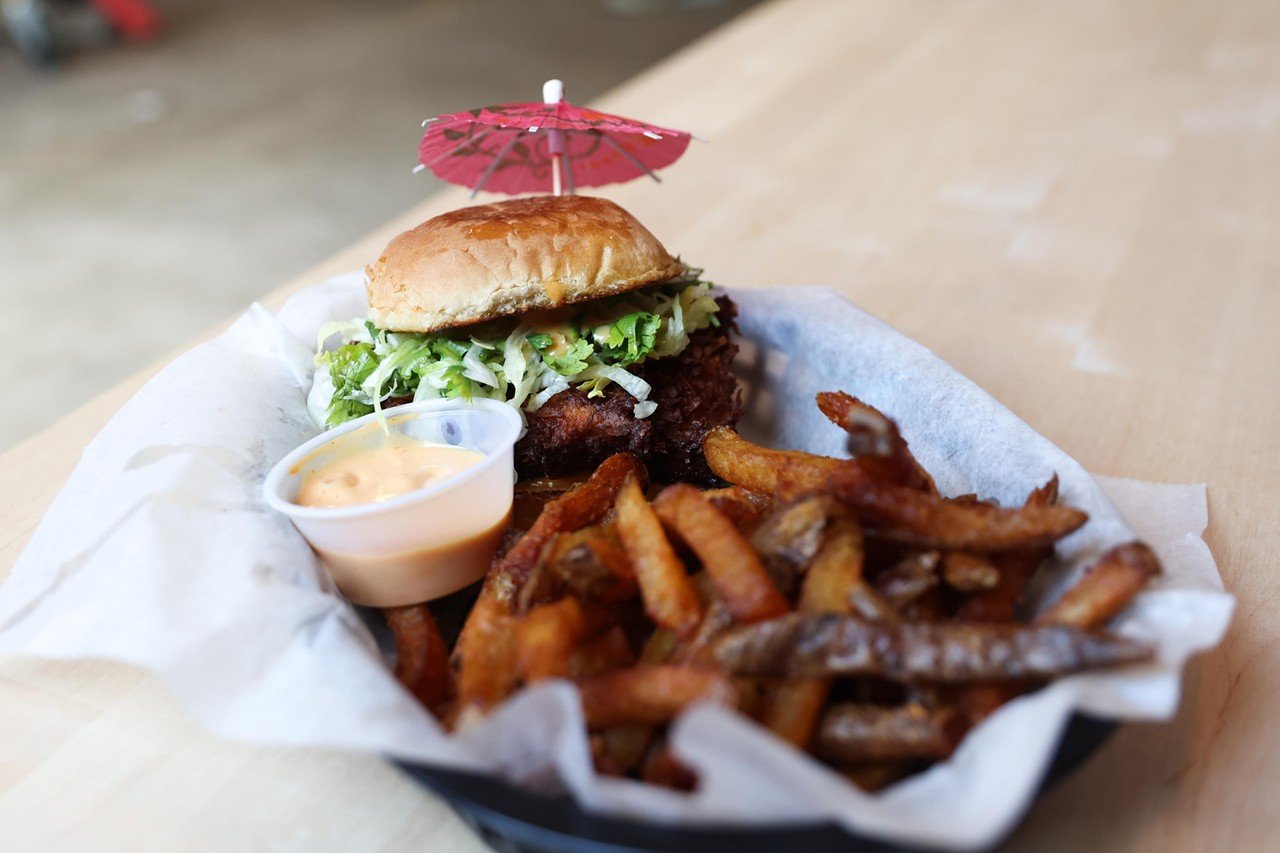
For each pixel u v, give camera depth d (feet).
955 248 1.66
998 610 0.81
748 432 1.29
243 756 0.86
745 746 0.63
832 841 0.67
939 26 2.86
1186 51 2.53
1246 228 1.67
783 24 2.96
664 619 0.80
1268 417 1.22
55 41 6.23
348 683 0.76
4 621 0.88
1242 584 0.98
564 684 0.67
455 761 0.70
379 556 0.96
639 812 0.66
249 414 1.07
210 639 0.80
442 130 1.23
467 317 1.06
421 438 1.09
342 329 1.18
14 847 0.79
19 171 4.62
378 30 6.61
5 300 3.48
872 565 0.85
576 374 1.10
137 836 0.80
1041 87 2.36
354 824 0.80
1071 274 1.57
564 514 0.93
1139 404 1.26
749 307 1.30
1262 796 0.79
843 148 2.06
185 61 6.21
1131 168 1.91
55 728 0.89
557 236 1.08
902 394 1.11
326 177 4.30
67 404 2.85
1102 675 0.72
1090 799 0.79
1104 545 0.84
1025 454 0.97
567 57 5.61
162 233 3.90
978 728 0.71
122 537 0.89
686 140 1.30
